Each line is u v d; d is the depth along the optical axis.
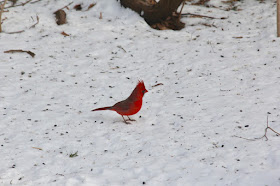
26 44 15.43
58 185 7.26
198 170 7.55
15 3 19.30
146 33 16.69
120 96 11.54
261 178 7.05
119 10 18.36
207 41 15.55
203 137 8.88
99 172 7.69
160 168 7.71
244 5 18.91
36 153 8.50
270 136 8.60
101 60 14.23
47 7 18.75
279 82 11.54
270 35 15.27
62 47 15.34
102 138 9.15
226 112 10.04
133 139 9.05
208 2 19.58
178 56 14.32
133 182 7.29
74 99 11.41
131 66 13.77
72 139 9.12
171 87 12.07
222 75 12.52
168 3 16.44
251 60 13.38
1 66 13.59
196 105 10.66
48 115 10.39
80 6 18.94
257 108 10.09
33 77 12.89
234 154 8.03
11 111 10.59
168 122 9.84
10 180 7.46
